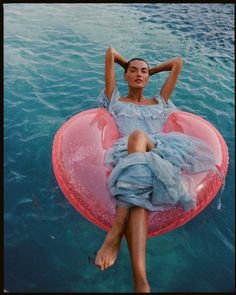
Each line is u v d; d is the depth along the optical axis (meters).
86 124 3.52
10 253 2.86
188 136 3.41
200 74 5.21
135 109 3.78
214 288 2.68
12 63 5.17
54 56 5.40
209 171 3.19
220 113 4.52
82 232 3.06
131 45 5.79
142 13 7.12
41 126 4.17
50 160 3.76
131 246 2.48
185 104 4.61
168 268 2.80
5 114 4.31
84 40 5.86
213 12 7.30
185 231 3.12
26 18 6.46
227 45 6.06
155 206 2.78
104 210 2.93
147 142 3.01
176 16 7.07
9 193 3.38
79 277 2.71
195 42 6.07
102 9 7.17
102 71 5.14
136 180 2.71
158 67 4.07
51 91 4.71
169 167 2.80
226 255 2.93
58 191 3.43
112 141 3.55
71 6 7.17
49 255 2.86
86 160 3.20
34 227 3.08
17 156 3.79
